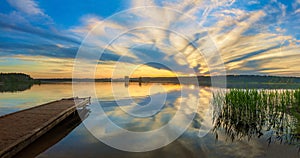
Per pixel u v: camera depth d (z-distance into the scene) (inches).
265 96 378.3
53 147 233.8
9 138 222.4
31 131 248.4
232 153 206.4
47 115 346.3
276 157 194.4
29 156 209.8
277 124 296.4
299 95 349.4
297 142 230.8
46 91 1070.4
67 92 1000.9
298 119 283.3
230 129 290.4
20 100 700.0
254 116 317.1
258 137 252.7
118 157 203.9
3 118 323.6
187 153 207.9
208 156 200.8
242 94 358.3
